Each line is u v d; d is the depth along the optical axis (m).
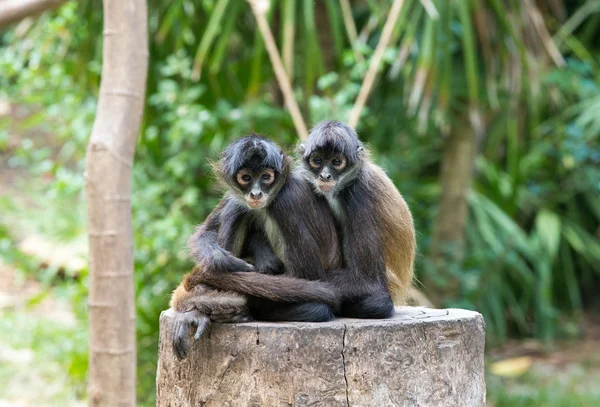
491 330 23.23
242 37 18.73
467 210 21.36
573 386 19.33
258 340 7.82
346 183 8.59
